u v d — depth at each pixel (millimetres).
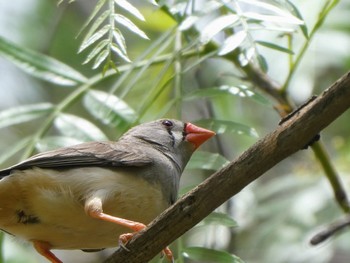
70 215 9531
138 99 13656
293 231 13617
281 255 13406
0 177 9609
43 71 11828
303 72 13891
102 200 9469
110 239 9852
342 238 13648
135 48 15086
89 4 16641
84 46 7930
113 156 9789
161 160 10133
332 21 14391
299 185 14133
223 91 10648
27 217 9641
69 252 16391
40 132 11203
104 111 11266
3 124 11297
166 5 10688
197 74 14477
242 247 13727
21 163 9523
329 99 7895
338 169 14047
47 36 15984
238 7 9398
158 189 9930
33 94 16547
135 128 10984
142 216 9820
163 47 11242
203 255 9531
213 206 8391
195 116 16031
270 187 14266
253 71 11648
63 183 9484
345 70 14680
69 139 11102
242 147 15844
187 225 8492
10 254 11008
